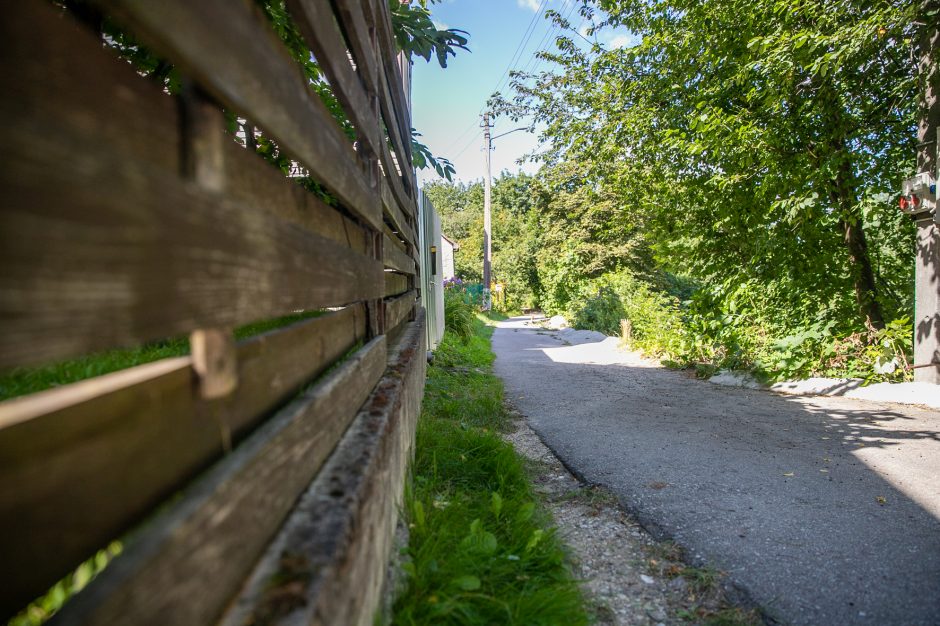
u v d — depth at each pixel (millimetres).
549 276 25922
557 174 20719
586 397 6152
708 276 9266
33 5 519
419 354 4297
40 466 570
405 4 3631
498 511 2428
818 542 2490
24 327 472
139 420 718
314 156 1384
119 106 652
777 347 7043
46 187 506
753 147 6543
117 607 571
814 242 7242
